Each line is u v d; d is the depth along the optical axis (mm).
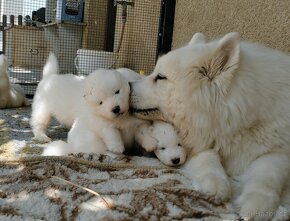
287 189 609
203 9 1434
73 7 3031
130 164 695
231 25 1223
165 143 712
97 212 508
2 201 529
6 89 1490
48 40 3057
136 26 2170
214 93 645
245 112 637
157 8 1832
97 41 3037
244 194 562
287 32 929
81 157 708
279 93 669
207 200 557
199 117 666
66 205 525
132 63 2244
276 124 648
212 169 621
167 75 683
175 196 561
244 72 648
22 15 3283
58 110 1005
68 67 2848
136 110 753
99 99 732
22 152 882
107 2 2979
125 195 562
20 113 1411
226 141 669
